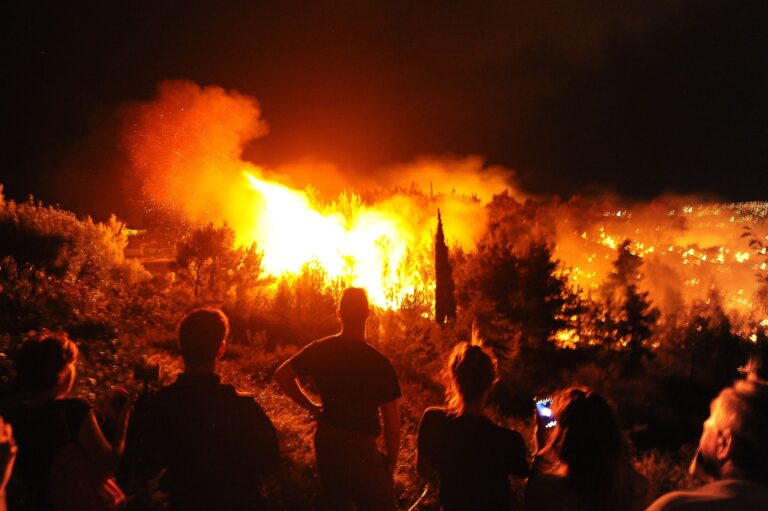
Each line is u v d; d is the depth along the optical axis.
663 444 15.08
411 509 6.10
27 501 4.09
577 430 3.37
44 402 3.52
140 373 4.99
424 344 18.67
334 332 17.80
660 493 7.33
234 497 3.82
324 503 4.58
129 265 19.47
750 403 2.06
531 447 8.83
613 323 23.20
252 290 19.89
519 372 18.56
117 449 3.60
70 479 3.39
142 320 13.58
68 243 16.36
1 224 15.40
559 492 3.35
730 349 22.11
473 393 4.15
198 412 3.81
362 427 4.52
